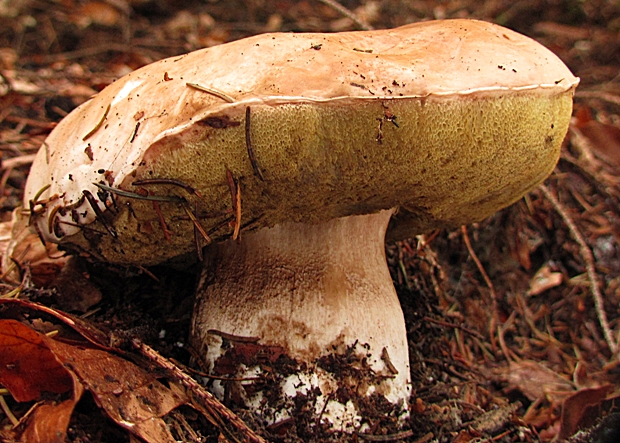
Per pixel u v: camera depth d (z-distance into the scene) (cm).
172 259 22
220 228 19
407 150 17
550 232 32
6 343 17
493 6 64
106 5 57
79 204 18
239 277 21
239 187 17
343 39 18
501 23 62
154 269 24
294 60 17
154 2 59
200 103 16
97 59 46
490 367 28
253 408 20
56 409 17
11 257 23
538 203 33
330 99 16
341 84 16
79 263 23
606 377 27
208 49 18
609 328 28
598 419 23
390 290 22
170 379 19
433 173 18
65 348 18
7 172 29
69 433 17
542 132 18
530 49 18
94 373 18
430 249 30
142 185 17
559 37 60
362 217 21
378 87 16
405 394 21
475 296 31
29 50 48
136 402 18
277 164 17
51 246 24
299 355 20
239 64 17
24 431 17
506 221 32
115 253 19
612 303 30
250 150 16
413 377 25
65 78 40
